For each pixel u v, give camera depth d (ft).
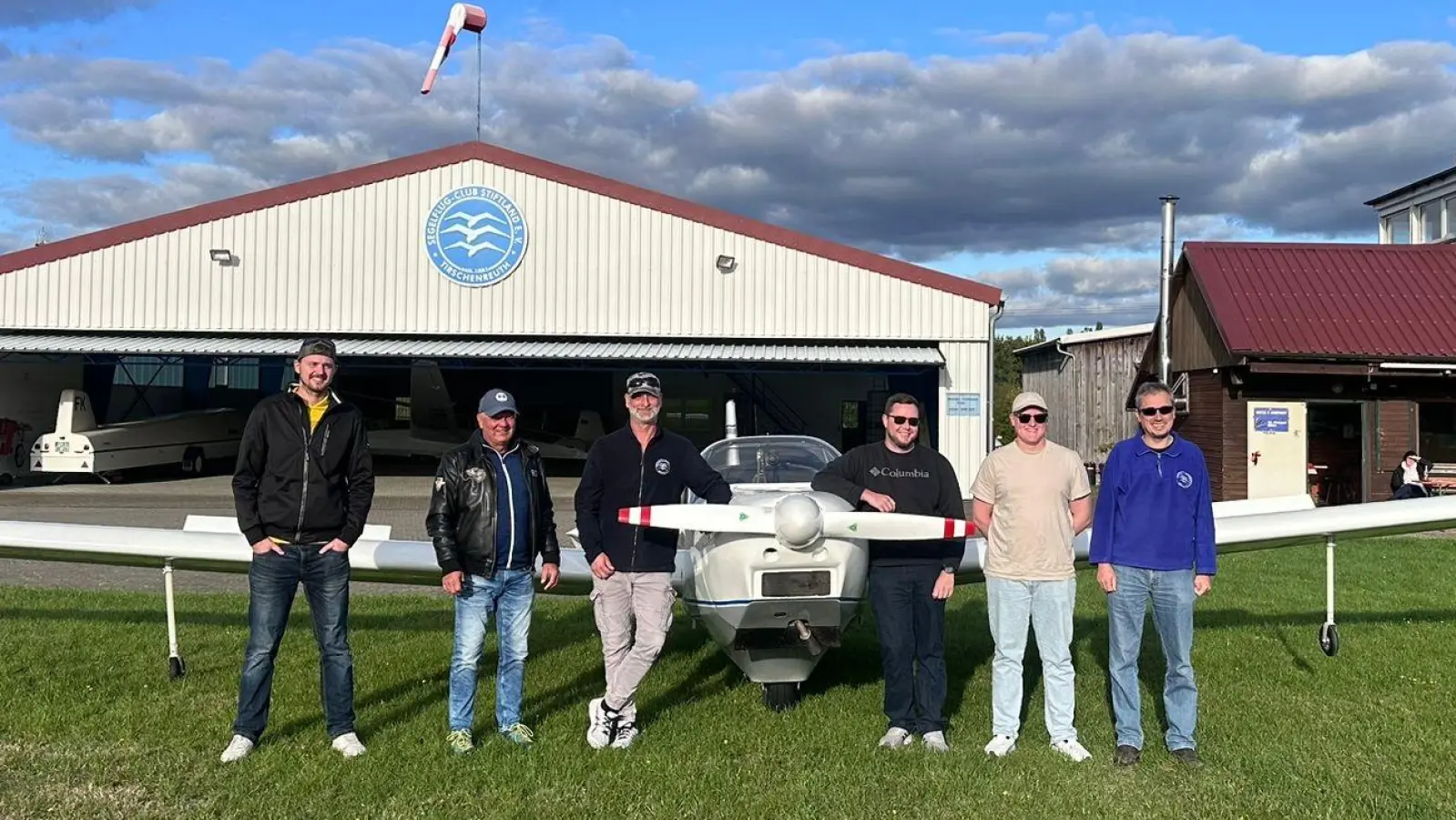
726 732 13.32
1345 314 44.19
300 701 14.48
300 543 12.08
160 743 12.55
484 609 12.46
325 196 50.83
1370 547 32.65
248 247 50.78
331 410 12.22
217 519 16.02
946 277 50.47
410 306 51.01
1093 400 71.36
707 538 13.38
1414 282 46.26
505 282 51.03
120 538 14.89
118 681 15.49
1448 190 59.57
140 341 49.62
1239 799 10.82
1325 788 11.09
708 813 10.55
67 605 21.77
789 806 10.69
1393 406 43.52
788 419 77.15
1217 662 16.97
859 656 17.74
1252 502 17.75
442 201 50.85
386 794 10.97
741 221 50.80
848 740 12.98
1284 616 20.99
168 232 50.65
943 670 13.10
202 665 16.49
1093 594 24.31
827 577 12.81
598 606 12.76
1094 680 16.30
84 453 52.80
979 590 24.81
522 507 12.54
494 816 10.39
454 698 12.39
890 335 50.67
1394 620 20.43
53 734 12.89
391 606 22.17
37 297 50.70
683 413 77.61
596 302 51.03
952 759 12.12
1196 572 12.28
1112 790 11.13
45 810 10.48
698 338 52.11
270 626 12.09
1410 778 11.40
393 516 41.16
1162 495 12.21
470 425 74.08
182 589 24.57
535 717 13.94
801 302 50.85
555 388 82.58
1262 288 45.55
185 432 60.85
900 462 13.34
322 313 50.93
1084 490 12.83
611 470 12.80
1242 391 44.52
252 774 11.48
